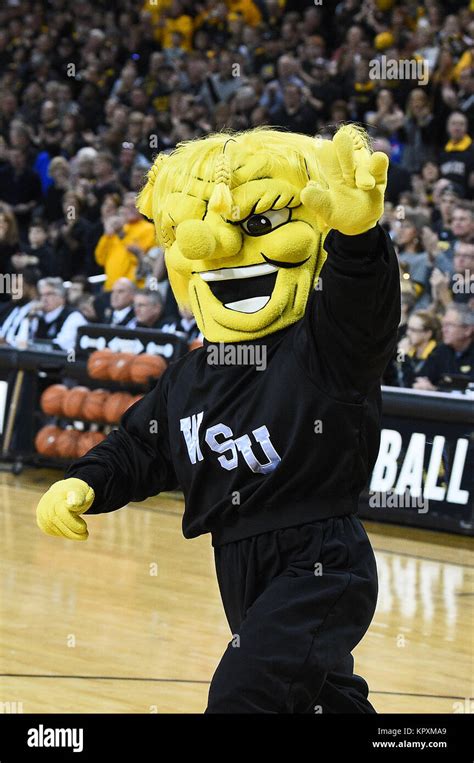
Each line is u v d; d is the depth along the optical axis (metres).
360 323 2.64
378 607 5.70
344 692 3.05
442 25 11.95
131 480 3.24
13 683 4.47
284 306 2.95
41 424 8.82
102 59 14.37
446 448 7.16
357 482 2.93
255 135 3.06
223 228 2.92
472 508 7.05
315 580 2.79
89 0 15.23
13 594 5.77
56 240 11.20
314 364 2.79
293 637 2.72
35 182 12.88
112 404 8.31
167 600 5.74
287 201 2.92
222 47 13.73
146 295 8.73
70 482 3.11
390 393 7.30
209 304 3.01
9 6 15.67
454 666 4.83
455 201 9.19
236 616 2.99
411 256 8.80
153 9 14.59
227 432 2.91
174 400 3.09
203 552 6.75
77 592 5.84
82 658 4.81
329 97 11.58
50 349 9.04
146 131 11.99
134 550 6.74
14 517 7.45
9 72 14.76
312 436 2.80
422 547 6.93
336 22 13.03
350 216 2.49
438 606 5.75
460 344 7.55
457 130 10.18
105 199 11.02
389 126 10.84
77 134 13.12
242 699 2.71
